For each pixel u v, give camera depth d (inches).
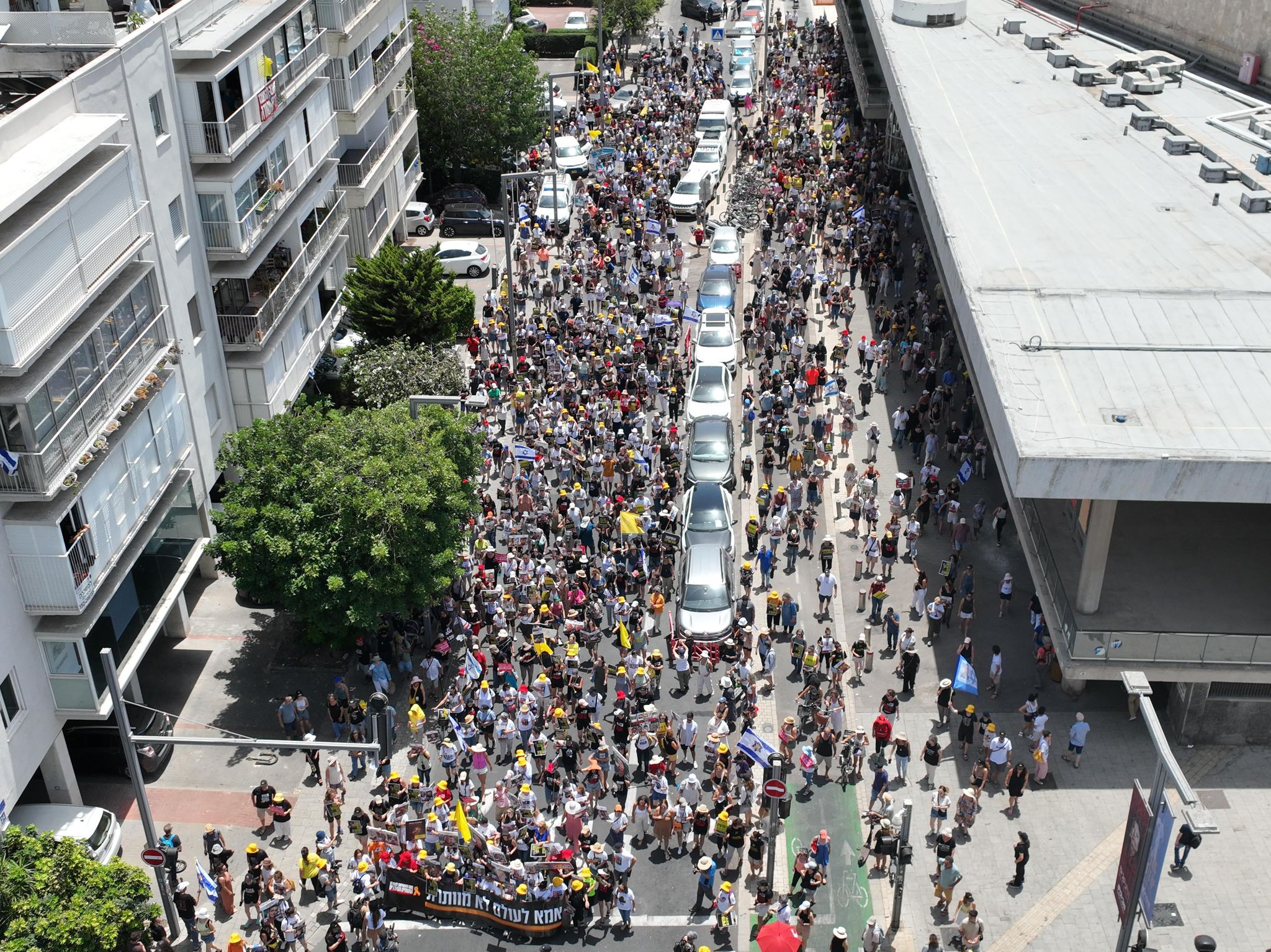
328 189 1902.1
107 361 1213.1
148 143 1350.9
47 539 1103.0
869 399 1973.4
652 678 1389.0
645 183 2802.7
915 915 1118.4
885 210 2623.0
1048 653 1382.9
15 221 1053.2
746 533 1664.6
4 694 1101.1
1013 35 2650.1
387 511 1316.4
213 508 1528.1
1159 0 2501.2
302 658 1475.1
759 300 2257.6
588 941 1109.7
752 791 1202.0
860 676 1417.3
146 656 1475.1
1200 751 1284.4
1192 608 1301.7
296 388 1708.9
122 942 1030.4
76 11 1454.2
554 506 1722.4
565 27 4045.3
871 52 3193.9
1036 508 1464.1
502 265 2529.5
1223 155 1824.6
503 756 1327.5
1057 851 1173.7
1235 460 1131.9
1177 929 1087.0
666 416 1961.1
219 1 1556.3
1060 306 1406.3
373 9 2192.4
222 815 1257.4
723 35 4256.9
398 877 1140.5
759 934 1002.1
